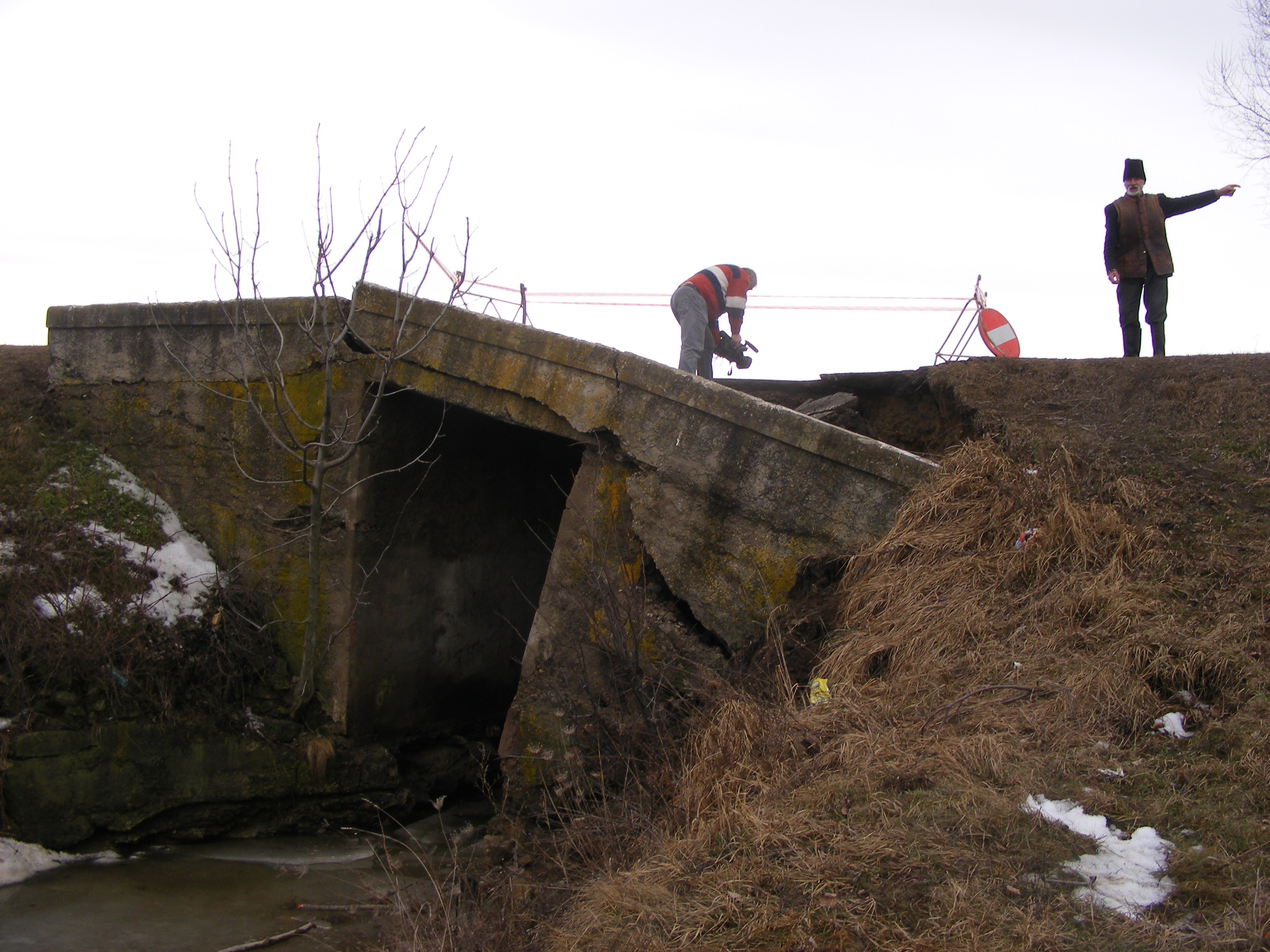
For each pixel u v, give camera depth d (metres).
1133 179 8.12
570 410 6.61
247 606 8.00
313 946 5.78
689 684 6.04
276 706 7.79
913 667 4.95
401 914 5.29
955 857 3.58
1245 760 3.86
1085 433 6.28
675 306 9.42
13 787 6.90
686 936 3.47
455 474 8.20
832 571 5.96
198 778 7.43
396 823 7.77
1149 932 3.12
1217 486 5.63
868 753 4.33
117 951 5.72
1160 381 6.69
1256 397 6.27
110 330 8.91
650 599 6.35
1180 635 4.60
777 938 3.36
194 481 8.48
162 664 7.47
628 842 4.89
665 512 6.30
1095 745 4.16
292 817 7.69
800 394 8.56
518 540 9.09
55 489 8.41
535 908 4.78
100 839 7.23
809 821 3.96
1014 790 3.92
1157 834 3.62
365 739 7.87
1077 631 4.81
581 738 6.27
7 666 7.19
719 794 4.49
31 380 9.45
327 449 7.62
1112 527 5.30
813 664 5.57
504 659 9.14
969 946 3.15
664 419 6.31
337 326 7.47
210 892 6.61
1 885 6.62
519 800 6.53
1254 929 3.04
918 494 5.75
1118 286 8.22
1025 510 5.57
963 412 6.90
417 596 8.17
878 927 3.30
